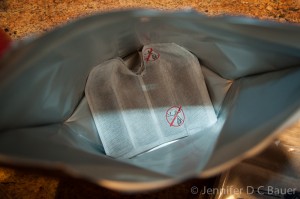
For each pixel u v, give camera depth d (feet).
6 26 1.11
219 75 0.87
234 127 0.69
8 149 0.56
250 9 1.11
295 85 0.65
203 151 0.71
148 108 0.86
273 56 0.70
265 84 0.74
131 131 0.85
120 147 0.84
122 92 0.86
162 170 0.65
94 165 0.57
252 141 0.53
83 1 1.13
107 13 0.63
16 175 0.94
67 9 1.13
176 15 0.63
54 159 0.56
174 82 0.87
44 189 0.93
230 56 0.77
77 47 0.67
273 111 0.62
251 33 0.65
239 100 0.78
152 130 0.86
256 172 0.92
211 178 0.92
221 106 0.87
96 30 0.65
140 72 0.87
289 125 0.54
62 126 0.82
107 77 0.85
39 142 0.65
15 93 0.59
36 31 1.11
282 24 0.62
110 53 0.80
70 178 0.54
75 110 0.86
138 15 0.63
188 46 0.83
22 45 0.58
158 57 0.86
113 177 0.51
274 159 0.94
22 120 0.66
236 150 0.53
